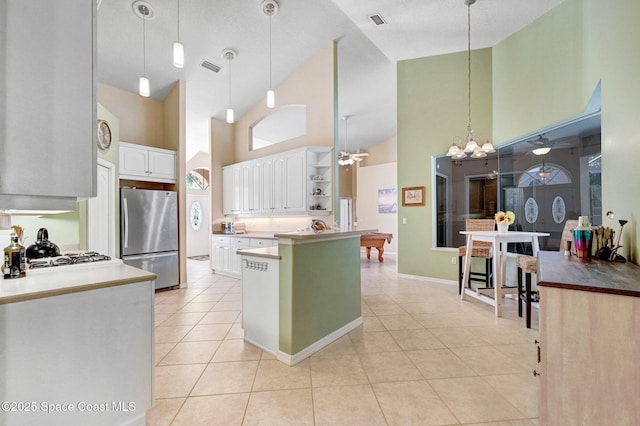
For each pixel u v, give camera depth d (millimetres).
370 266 6906
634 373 1176
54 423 1345
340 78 5566
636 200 1674
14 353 1247
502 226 3625
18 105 1197
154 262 4465
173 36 3859
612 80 1966
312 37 4285
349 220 10312
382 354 2469
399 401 1838
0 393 1219
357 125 7984
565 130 3525
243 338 2811
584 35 2793
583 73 2834
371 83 5852
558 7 3262
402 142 5336
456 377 2107
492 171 4664
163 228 4586
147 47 3977
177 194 4832
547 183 4031
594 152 3488
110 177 3730
